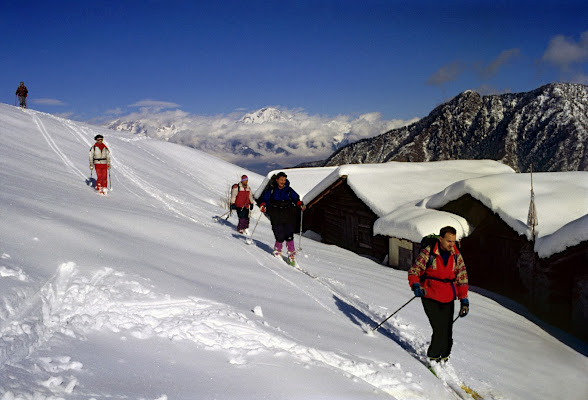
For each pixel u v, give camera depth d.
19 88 31.48
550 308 10.53
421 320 7.55
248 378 3.64
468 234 13.23
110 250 6.22
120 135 36.28
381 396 4.07
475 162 22.14
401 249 14.92
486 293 12.25
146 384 3.16
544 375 6.11
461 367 5.71
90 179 15.19
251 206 12.88
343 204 20.02
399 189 17.72
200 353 3.93
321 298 7.29
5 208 6.70
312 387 3.77
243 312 5.08
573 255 9.94
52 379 2.84
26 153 16.36
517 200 12.48
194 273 6.49
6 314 3.67
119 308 4.44
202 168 35.84
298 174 30.72
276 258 9.72
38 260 5.05
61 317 3.98
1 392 2.56
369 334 6.04
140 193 15.70
